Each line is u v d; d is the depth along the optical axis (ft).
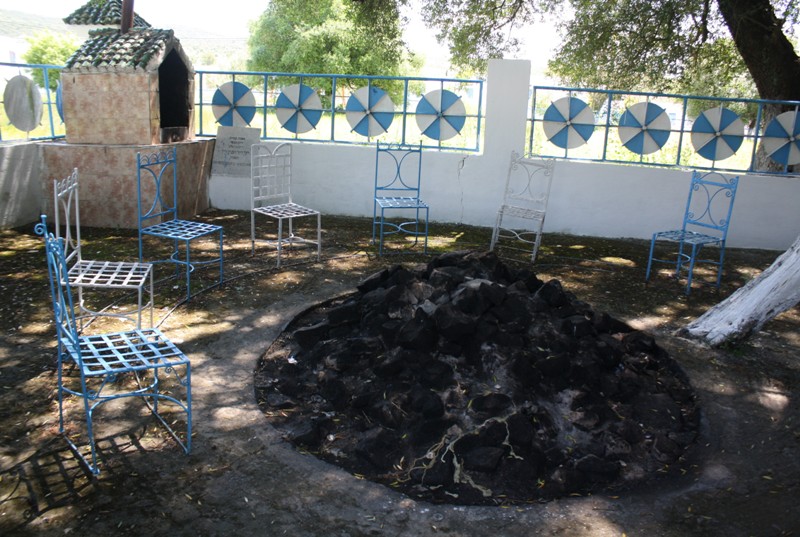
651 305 18.48
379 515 9.14
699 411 12.62
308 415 11.82
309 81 72.74
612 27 37.19
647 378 13.61
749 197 25.03
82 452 10.14
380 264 20.71
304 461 10.29
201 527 8.68
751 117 38.01
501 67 24.99
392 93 70.64
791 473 10.64
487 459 10.30
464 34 42.42
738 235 25.46
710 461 11.00
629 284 20.33
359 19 38.99
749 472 10.68
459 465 10.35
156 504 9.07
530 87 25.31
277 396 12.31
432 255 22.02
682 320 17.35
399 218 26.99
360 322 14.12
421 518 9.12
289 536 8.62
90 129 22.93
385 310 13.75
